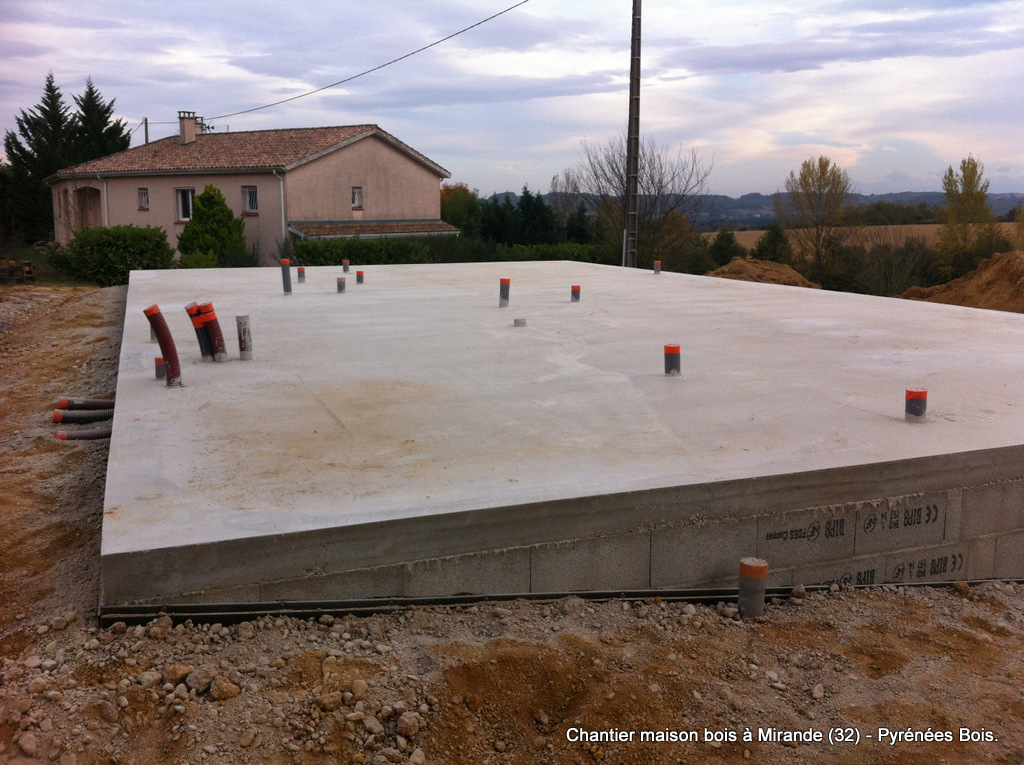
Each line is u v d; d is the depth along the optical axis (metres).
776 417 5.31
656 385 6.21
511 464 4.36
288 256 23.88
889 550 4.44
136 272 15.65
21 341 10.43
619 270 16.91
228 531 3.45
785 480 4.15
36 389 7.87
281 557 3.44
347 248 23.27
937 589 4.32
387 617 3.49
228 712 2.77
